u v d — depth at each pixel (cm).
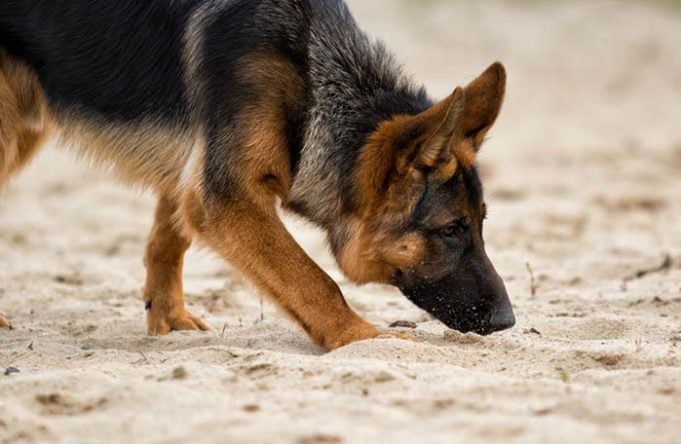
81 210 2228
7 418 790
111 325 1254
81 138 1212
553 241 1880
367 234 1097
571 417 764
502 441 709
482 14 5397
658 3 5803
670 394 838
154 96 1160
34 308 1388
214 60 1109
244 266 1095
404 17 5231
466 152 1083
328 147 1109
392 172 1071
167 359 1000
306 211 1141
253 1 1116
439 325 1206
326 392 854
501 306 1084
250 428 739
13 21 1188
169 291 1236
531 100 3859
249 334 1174
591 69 4472
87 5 1177
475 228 1091
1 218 2127
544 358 993
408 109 1123
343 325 1069
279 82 1097
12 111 1198
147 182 1203
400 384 862
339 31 1141
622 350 999
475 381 866
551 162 2762
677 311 1275
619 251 1748
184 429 748
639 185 2420
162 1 1162
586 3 5775
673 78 4312
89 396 839
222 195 1094
